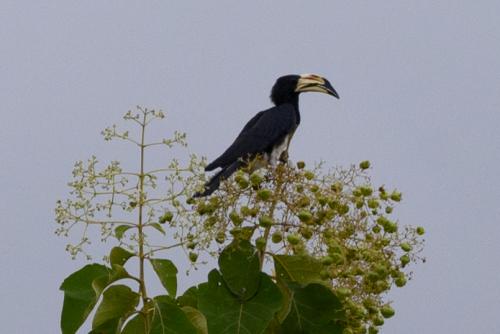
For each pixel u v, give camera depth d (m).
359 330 9.85
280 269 9.62
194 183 8.84
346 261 9.70
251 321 9.18
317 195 9.59
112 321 9.38
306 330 9.65
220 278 9.30
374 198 9.77
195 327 8.93
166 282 9.30
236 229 9.34
